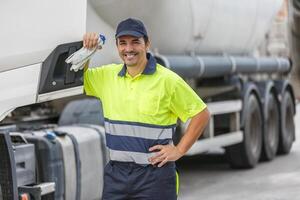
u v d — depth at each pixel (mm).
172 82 5645
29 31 6449
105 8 9617
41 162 7566
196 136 5723
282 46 17172
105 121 5773
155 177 5609
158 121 5613
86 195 8383
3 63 6469
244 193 11586
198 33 12047
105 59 9500
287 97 16641
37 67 6434
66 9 6449
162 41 11133
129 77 5703
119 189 5676
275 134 15805
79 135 8398
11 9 6457
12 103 6473
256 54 15773
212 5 12289
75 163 8094
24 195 6938
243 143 14047
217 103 13125
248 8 14094
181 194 11625
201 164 15344
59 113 11008
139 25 5613
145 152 5609
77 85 6180
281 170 14125
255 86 14727
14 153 6820
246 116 14055
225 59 13484
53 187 7508
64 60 6410
